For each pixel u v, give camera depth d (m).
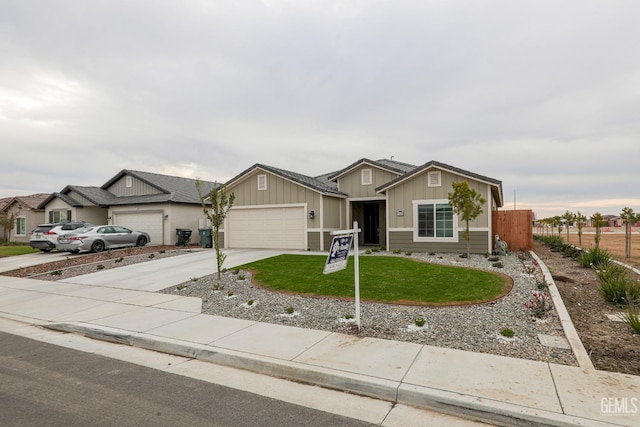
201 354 5.15
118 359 5.16
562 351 4.85
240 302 7.93
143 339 5.73
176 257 15.38
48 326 6.82
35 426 3.30
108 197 25.39
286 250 17.41
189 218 23.06
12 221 27.39
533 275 9.88
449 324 6.03
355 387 4.08
